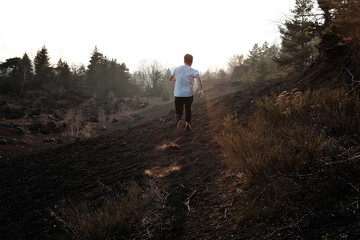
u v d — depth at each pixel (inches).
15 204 114.7
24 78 2256.4
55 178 146.9
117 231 70.3
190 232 65.1
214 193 84.2
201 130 181.0
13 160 240.7
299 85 184.1
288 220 57.6
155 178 110.1
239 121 165.2
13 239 80.7
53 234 79.6
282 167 69.2
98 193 107.7
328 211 55.1
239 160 79.1
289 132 84.9
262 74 1390.3
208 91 1226.6
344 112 88.6
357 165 63.4
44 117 802.8
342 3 170.6
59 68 2647.6
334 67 164.9
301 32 848.3
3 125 507.2
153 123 307.6
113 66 2979.8
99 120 900.0
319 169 66.1
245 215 63.5
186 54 171.6
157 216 76.4
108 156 182.5
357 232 45.8
